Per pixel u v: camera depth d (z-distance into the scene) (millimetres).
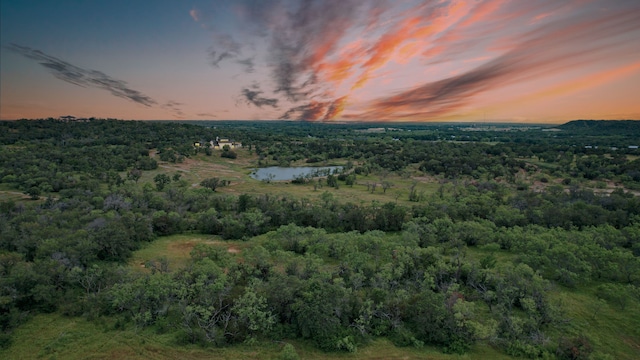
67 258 47812
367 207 89250
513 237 62594
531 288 43844
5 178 104000
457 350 36688
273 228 76625
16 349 34625
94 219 67375
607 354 35031
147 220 70750
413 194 107188
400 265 48875
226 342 36875
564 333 39906
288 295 39500
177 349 35500
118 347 35375
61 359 33531
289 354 34000
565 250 51969
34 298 40031
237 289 43469
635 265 50062
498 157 163375
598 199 89938
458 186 114875
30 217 66438
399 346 37469
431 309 38812
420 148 197125
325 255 58625
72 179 107875
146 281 42531
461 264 50469
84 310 40656
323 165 182875
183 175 141625
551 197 94938
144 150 165750
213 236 72375
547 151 173125
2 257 47562
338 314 38500
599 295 48156
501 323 39875
